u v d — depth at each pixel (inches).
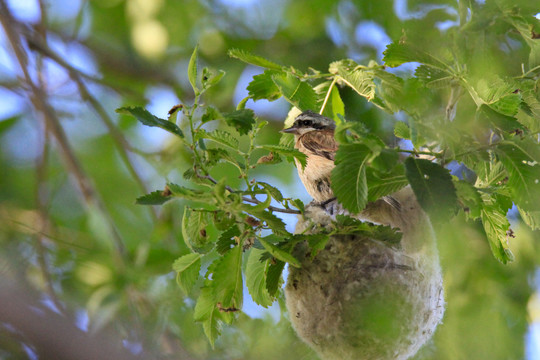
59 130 557.9
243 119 317.4
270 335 472.7
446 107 380.2
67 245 483.5
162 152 609.0
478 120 350.9
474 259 560.7
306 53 668.7
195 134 320.8
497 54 434.3
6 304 367.6
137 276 453.4
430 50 352.2
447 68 345.1
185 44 699.4
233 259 321.7
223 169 636.7
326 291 388.5
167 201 299.0
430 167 294.2
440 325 530.0
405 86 355.6
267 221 319.3
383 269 386.6
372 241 390.0
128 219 674.2
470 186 302.0
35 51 585.0
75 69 586.6
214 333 346.0
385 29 617.6
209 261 467.8
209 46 693.3
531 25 371.9
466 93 390.0
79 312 447.2
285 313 477.4
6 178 684.7
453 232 558.6
